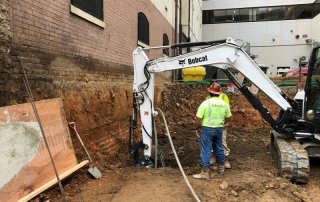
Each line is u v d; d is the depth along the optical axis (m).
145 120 7.92
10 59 5.42
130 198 5.89
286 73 24.12
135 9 12.12
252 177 7.11
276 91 7.86
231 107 14.82
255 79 7.74
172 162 8.97
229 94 15.35
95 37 8.66
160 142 10.97
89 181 6.61
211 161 7.77
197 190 6.28
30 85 5.92
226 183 6.59
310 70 8.14
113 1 9.91
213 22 34.97
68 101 7.13
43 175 5.62
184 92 16.91
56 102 6.38
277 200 6.17
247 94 8.05
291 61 32.91
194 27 28.53
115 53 10.09
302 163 6.96
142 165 7.95
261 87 7.80
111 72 9.76
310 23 32.38
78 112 7.45
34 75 6.04
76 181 6.43
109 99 9.28
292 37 32.91
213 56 7.64
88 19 8.15
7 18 5.32
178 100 16.34
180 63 7.74
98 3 8.87
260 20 33.72
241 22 34.16
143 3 13.32
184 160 9.16
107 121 8.97
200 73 17.97
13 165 5.06
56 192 5.82
